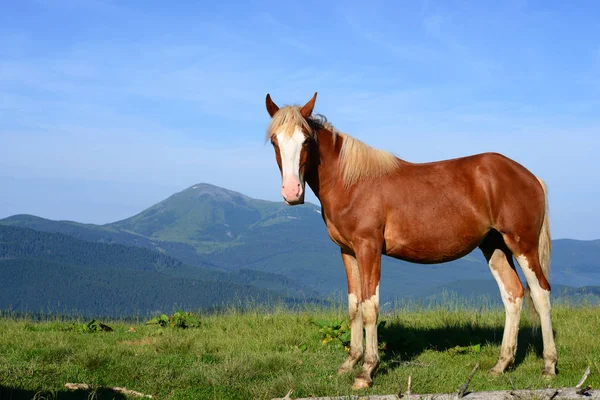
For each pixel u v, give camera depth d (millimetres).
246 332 9156
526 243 6273
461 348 7305
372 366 5816
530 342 7711
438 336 8305
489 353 7262
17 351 6992
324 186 6348
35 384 5434
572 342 7520
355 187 6188
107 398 5266
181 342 7809
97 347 7523
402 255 6344
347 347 7715
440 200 6219
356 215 6148
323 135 6375
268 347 7930
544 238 6445
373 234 6113
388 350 7492
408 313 10305
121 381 5871
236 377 5961
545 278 6316
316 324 9188
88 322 10750
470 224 6281
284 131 5984
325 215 6508
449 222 6215
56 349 6895
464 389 4652
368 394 5449
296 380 5652
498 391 4770
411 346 7520
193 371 6148
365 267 6094
